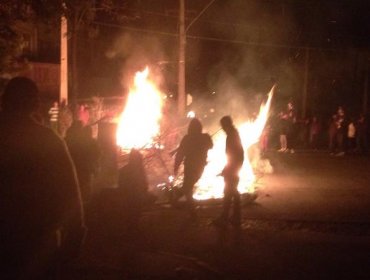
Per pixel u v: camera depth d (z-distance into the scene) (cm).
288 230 1092
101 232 978
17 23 1956
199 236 1015
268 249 938
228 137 1092
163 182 1436
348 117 2958
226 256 889
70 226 414
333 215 1248
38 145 402
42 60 2755
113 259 842
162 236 1005
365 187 1691
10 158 401
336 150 2834
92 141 1065
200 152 1120
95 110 2305
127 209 992
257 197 1445
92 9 2097
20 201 400
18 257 398
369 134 3173
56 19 1966
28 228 400
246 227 1103
